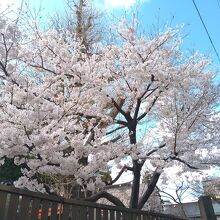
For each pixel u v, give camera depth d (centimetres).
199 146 820
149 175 912
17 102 622
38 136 576
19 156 619
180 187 1348
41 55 783
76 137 648
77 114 711
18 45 726
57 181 711
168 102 823
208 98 828
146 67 728
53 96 692
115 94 786
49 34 812
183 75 773
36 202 426
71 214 476
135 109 771
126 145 702
